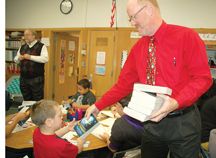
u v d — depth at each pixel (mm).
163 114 939
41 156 1558
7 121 2102
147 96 972
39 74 4250
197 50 1051
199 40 1079
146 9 1085
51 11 5523
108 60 4980
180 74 1116
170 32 1123
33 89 4254
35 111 1589
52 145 1528
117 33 4848
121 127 1914
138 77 1407
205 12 4129
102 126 2238
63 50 5945
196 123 1135
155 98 939
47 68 5547
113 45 4906
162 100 949
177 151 1166
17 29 5914
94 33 5098
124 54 4781
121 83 1500
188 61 1081
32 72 4180
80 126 1616
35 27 5738
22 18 5879
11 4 5980
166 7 4426
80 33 5223
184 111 1118
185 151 1138
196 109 1175
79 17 5234
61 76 5965
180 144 1142
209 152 1690
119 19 4824
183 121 1118
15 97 4898
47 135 1578
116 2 4828
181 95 979
